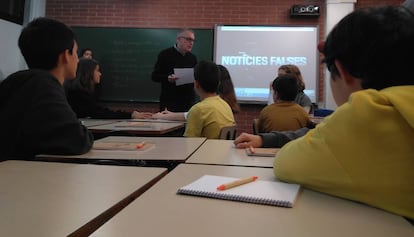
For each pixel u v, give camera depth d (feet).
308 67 15.85
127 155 4.28
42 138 4.14
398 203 2.23
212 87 7.66
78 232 1.79
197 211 2.14
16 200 2.28
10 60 15.31
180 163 3.89
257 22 16.42
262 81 16.12
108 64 16.75
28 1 16.29
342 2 15.49
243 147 4.92
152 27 16.78
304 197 2.51
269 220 2.02
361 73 2.48
